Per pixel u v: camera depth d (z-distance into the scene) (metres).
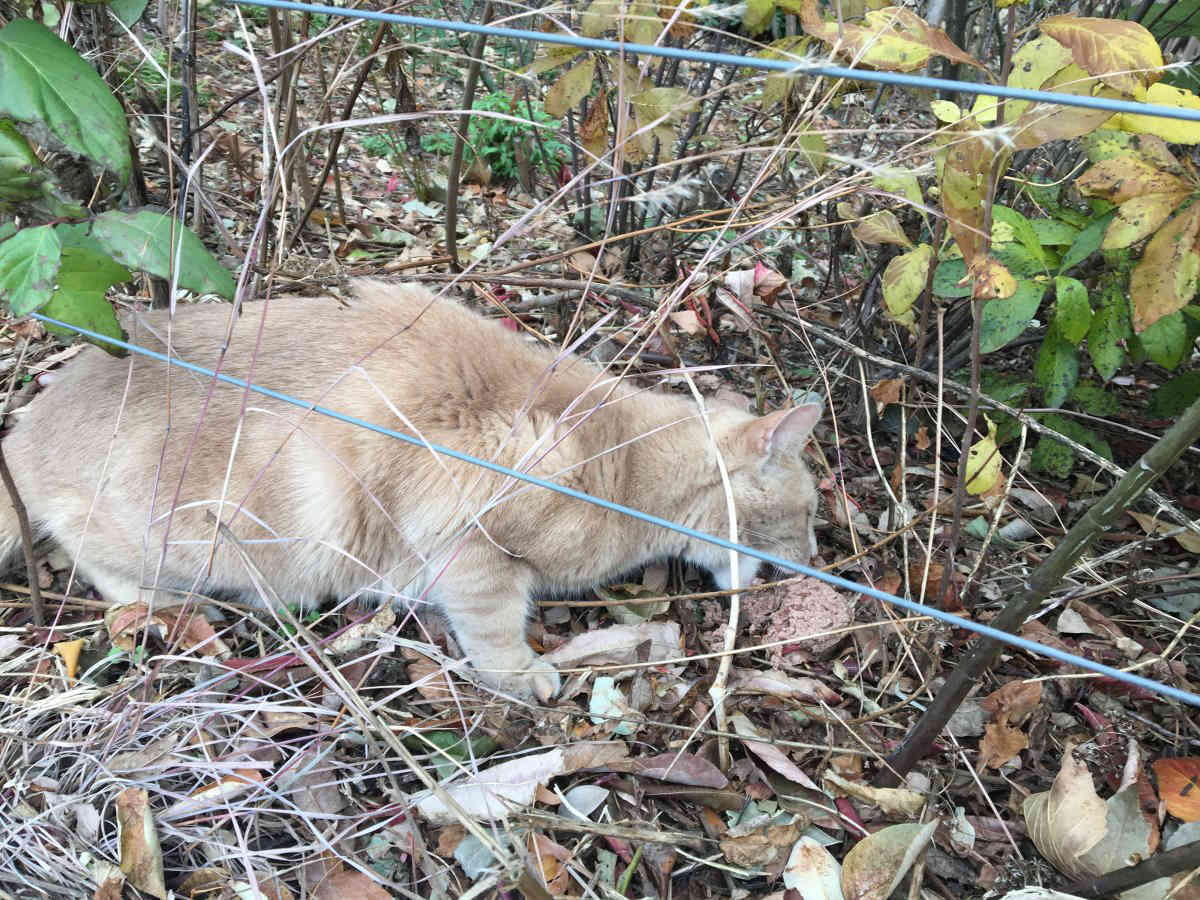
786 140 0.47
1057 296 0.53
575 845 0.44
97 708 0.45
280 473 0.50
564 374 0.55
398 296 0.55
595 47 0.32
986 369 0.67
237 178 0.89
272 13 0.65
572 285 0.65
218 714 0.46
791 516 0.58
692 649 0.55
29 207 0.39
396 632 0.50
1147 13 0.60
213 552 0.46
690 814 0.46
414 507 0.51
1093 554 0.61
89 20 0.56
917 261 0.50
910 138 0.61
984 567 0.59
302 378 0.50
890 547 0.60
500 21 0.47
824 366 0.66
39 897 0.40
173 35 0.58
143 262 0.39
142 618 0.50
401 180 0.98
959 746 0.48
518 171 0.90
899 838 0.41
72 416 0.51
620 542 0.55
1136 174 0.44
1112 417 0.71
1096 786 0.48
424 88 1.06
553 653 0.54
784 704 0.51
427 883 0.42
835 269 0.70
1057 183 0.50
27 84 0.35
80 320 0.39
